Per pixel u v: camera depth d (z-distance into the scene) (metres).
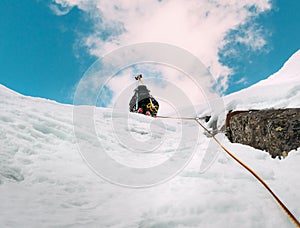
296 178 1.79
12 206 1.28
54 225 1.19
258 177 1.83
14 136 2.14
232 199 1.55
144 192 1.83
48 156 2.11
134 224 1.32
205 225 1.32
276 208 1.46
